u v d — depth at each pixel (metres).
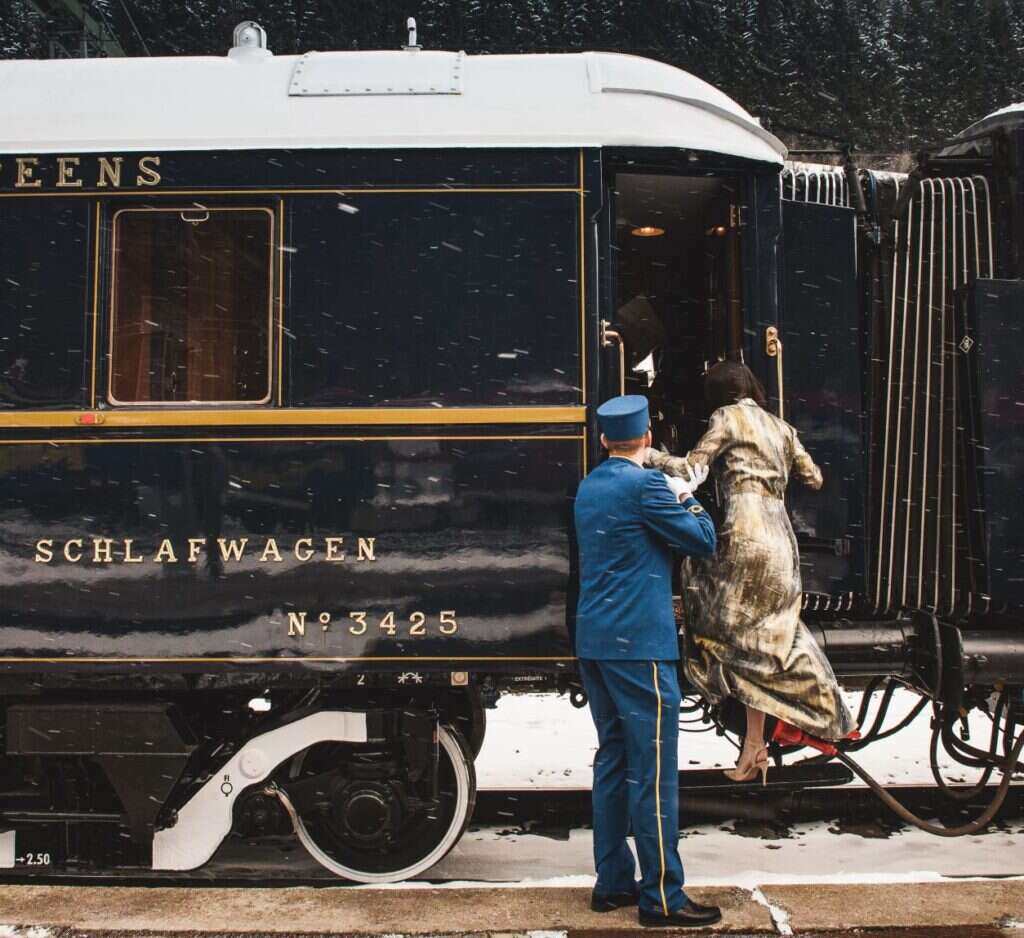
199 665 3.96
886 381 4.63
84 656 3.97
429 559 3.98
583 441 4.02
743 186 4.33
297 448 4.02
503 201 4.11
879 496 4.61
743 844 4.86
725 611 3.84
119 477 4.02
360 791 4.15
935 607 4.57
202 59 4.36
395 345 4.06
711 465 4.03
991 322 4.41
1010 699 4.65
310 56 4.37
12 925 3.31
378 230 4.09
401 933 3.27
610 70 4.29
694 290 5.23
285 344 4.06
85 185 4.09
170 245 4.12
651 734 3.42
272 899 3.53
